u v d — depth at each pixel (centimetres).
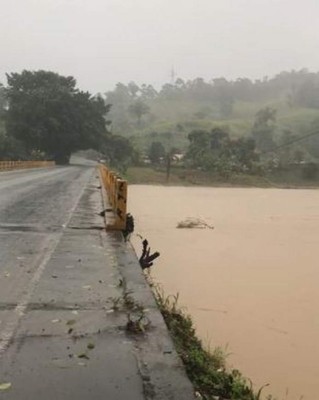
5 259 818
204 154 11862
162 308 720
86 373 402
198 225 2719
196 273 1424
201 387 456
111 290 645
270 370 752
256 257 1747
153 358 434
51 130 9981
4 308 559
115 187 1316
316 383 715
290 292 1231
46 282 676
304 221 3278
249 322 981
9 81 10431
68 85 10756
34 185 2945
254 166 11938
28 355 432
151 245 1942
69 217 1382
